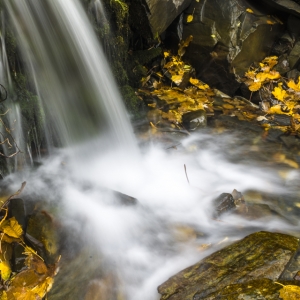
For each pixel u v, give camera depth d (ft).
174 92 16.69
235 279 7.71
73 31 12.28
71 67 12.30
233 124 15.56
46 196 9.80
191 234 9.56
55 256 8.24
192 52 17.79
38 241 8.34
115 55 14.96
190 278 7.90
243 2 17.93
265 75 17.74
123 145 13.33
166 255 8.84
